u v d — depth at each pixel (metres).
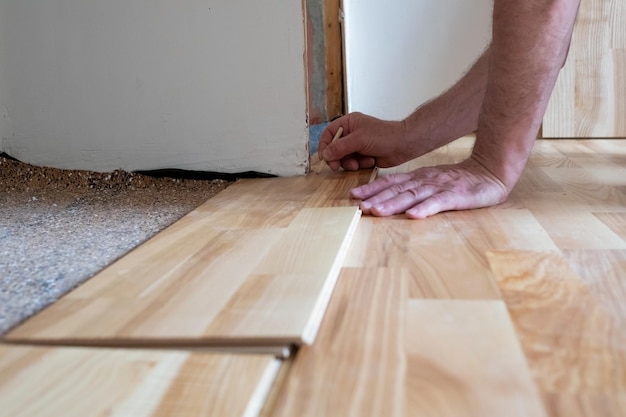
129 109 1.53
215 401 0.45
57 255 0.86
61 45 1.51
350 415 0.44
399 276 0.75
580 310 0.63
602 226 0.95
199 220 1.04
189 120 1.51
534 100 1.07
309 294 0.65
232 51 1.46
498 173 1.13
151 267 0.78
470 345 0.55
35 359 0.53
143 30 1.48
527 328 0.58
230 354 0.53
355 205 1.11
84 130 1.55
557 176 1.43
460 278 0.73
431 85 2.45
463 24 2.38
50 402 0.46
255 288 0.68
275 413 0.45
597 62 2.18
